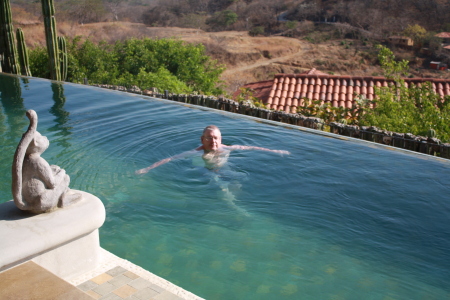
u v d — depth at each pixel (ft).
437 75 157.69
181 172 18.61
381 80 59.06
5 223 9.04
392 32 192.13
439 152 23.99
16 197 8.95
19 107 30.81
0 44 53.16
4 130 24.59
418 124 35.58
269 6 232.12
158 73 71.82
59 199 9.63
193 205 15.61
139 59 91.45
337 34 200.13
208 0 241.76
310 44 193.26
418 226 14.28
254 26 217.77
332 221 14.53
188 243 13.02
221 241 13.15
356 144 22.94
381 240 13.38
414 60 170.71
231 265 11.88
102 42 98.22
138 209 15.16
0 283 7.82
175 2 239.09
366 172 18.90
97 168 18.93
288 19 223.92
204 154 20.62
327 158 20.65
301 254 12.50
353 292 10.78
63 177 9.78
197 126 25.99
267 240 13.26
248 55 172.76
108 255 10.62
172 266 11.80
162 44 95.91
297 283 11.10
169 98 38.04
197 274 11.44
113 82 78.18
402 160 20.48
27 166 9.10
